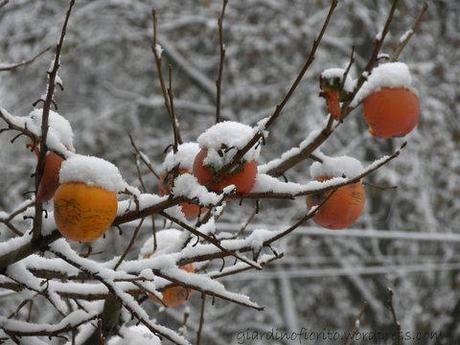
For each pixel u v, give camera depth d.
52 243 2.84
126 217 2.76
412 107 3.28
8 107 14.99
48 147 2.66
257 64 15.52
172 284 3.43
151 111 16.45
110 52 16.48
